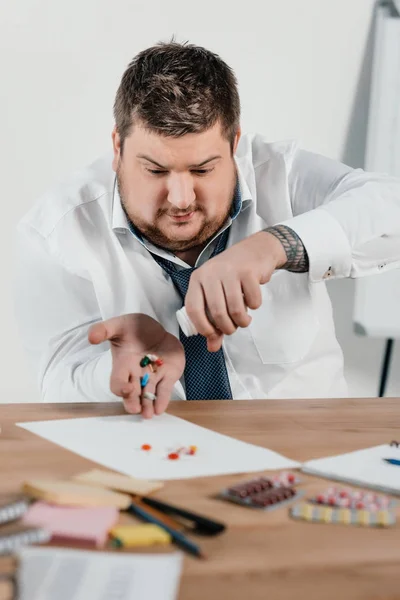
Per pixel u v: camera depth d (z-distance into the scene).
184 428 0.88
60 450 0.78
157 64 1.13
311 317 1.39
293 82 1.93
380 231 1.13
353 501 0.63
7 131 1.86
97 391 1.14
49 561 0.49
